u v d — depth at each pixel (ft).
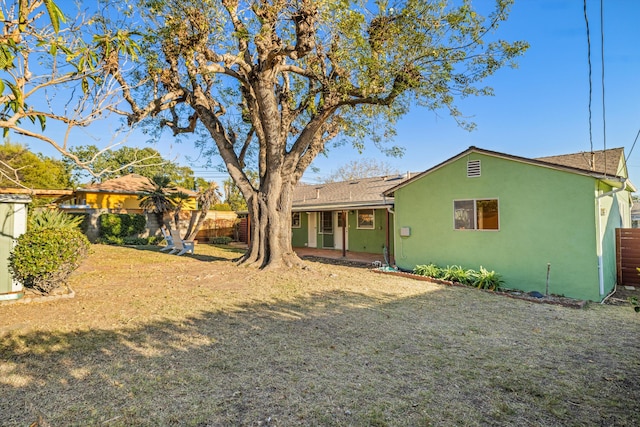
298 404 9.76
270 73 27.99
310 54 29.78
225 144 35.17
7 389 10.33
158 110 29.89
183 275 29.96
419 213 34.65
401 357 13.30
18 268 19.97
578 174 25.29
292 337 15.28
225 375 11.48
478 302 22.56
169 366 12.08
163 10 23.38
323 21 24.40
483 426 8.91
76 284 25.86
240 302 21.26
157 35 23.41
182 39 24.23
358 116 36.55
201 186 105.09
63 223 30.14
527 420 9.23
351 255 48.37
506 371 12.25
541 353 14.03
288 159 34.01
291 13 24.03
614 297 26.13
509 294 25.20
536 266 27.14
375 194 53.01
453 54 25.67
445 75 26.12
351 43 25.76
